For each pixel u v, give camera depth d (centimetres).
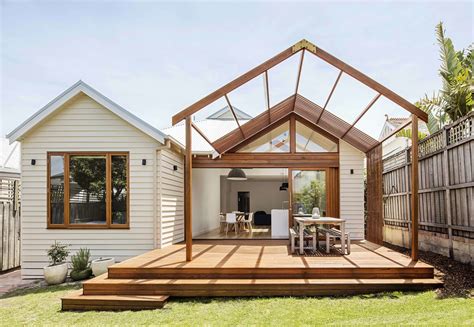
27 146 887
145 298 571
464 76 824
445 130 752
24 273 869
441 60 949
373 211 1016
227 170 1748
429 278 620
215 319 489
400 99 680
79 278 812
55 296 674
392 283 592
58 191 885
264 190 2167
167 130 1216
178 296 598
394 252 802
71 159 891
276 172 1530
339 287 591
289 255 762
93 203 887
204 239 1109
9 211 982
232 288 596
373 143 983
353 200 1078
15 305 616
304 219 808
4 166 1220
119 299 564
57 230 878
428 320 435
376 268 627
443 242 778
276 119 1080
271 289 594
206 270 634
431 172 830
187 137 711
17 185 1026
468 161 664
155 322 488
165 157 930
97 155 892
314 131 1098
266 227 1630
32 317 542
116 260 876
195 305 557
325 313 495
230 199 2170
